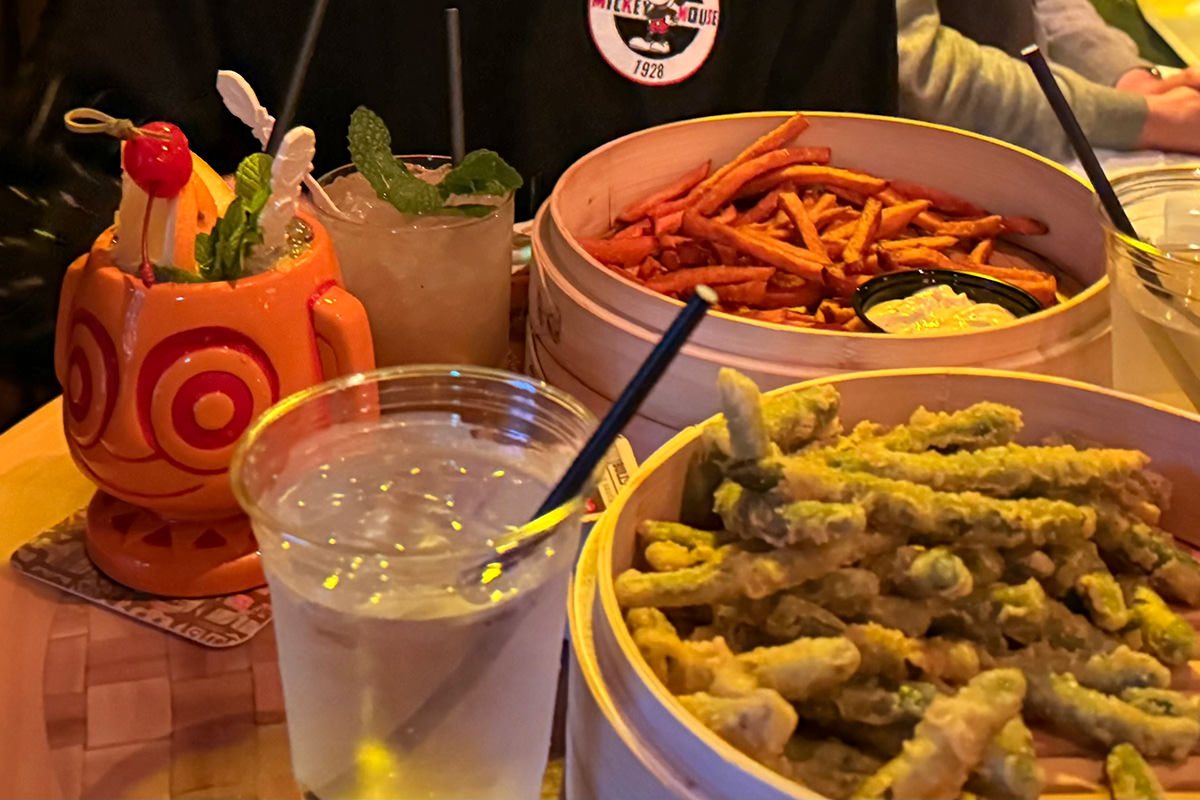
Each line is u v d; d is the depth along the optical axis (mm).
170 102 1408
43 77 1316
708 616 663
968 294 1190
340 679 579
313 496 637
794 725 559
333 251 917
